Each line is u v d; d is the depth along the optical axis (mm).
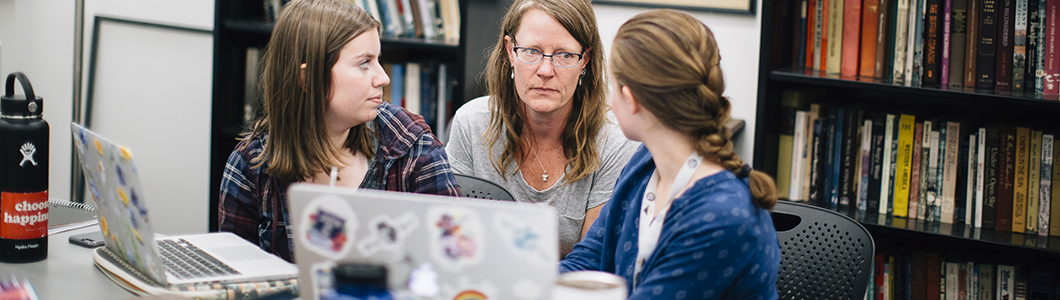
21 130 1241
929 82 2010
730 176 1087
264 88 1468
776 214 1535
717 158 1092
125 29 3148
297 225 893
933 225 2035
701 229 1045
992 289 2029
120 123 3223
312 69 1369
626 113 1128
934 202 2066
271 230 1496
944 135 2033
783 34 2180
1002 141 1971
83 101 3234
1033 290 1990
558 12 1654
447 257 845
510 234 825
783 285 1482
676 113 1070
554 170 1864
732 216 1038
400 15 2525
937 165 2051
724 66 2453
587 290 775
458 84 2338
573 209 1858
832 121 2152
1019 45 1896
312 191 875
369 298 875
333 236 878
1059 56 1845
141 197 1024
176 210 3150
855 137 2131
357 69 1395
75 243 1387
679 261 1061
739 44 2422
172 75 3057
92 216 1571
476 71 2396
